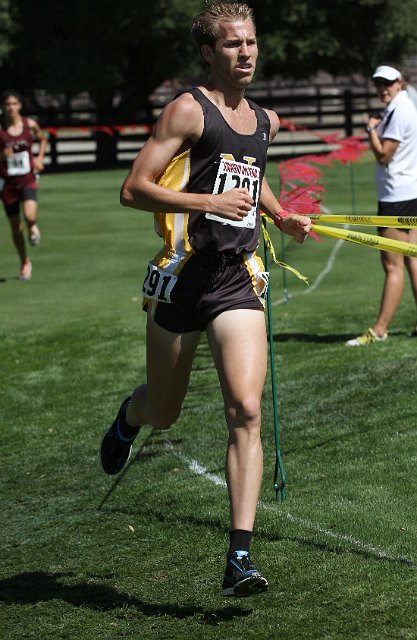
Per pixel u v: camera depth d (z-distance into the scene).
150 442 14.23
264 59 68.19
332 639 8.34
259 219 9.52
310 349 18.50
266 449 13.30
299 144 71.31
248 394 8.83
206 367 18.23
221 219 9.12
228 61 9.02
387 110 18.03
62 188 55.84
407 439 12.82
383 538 10.16
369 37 71.94
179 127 8.97
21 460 14.34
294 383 16.17
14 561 10.84
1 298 26.67
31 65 71.12
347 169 58.44
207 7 9.15
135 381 17.78
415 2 71.19
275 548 10.16
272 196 10.21
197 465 13.11
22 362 19.53
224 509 11.42
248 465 8.78
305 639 8.38
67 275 29.94
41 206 47.31
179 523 11.28
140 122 76.81
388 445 12.73
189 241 9.17
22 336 21.66
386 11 69.94
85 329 22.00
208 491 12.05
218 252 9.15
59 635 8.96
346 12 69.38
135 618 9.16
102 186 56.22
